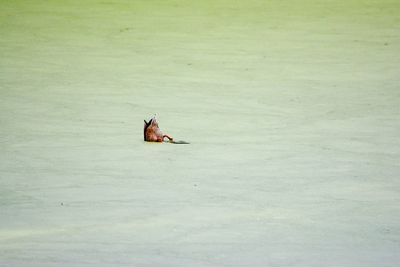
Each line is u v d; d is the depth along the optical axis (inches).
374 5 2600.9
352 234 867.4
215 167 1131.9
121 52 2058.3
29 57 2010.3
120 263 773.9
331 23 2367.1
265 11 2541.8
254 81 1756.9
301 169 1127.0
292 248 818.8
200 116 1454.2
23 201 992.9
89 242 839.1
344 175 1100.5
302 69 1868.8
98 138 1302.9
